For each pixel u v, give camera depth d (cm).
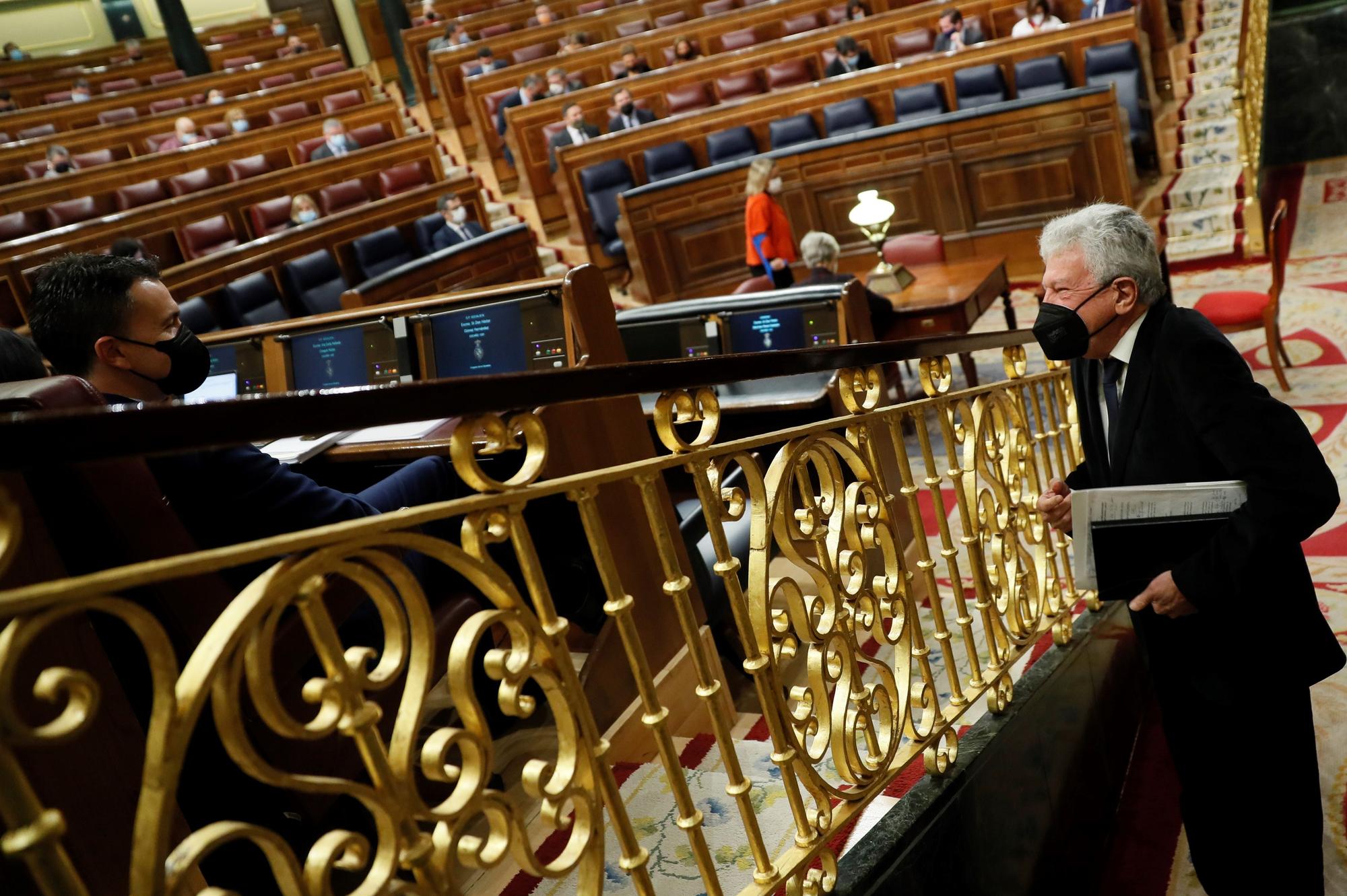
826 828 160
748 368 150
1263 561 183
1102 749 271
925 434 204
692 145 958
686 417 143
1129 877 262
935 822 187
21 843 71
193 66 1473
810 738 231
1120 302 190
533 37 1230
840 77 930
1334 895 245
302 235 762
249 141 1016
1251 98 838
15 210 919
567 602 291
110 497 153
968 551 217
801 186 889
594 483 124
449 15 1429
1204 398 183
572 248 1003
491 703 252
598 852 118
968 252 854
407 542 98
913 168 850
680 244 906
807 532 163
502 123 1091
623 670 256
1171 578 190
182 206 823
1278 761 208
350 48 1689
